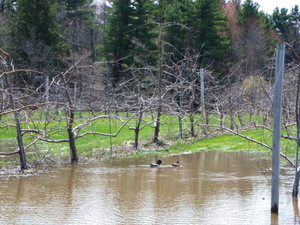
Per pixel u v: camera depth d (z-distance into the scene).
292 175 20.73
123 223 13.48
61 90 29.31
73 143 25.06
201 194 17.19
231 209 15.01
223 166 23.62
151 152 29.08
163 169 22.78
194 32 57.09
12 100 20.92
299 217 14.02
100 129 36.81
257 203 15.79
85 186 18.58
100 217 14.05
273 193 14.36
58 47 53.81
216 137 34.56
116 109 28.06
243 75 41.72
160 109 29.08
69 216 14.19
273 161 14.14
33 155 26.59
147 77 36.25
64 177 20.50
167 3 57.00
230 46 60.75
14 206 15.32
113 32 54.25
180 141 33.22
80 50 55.31
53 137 32.25
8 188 18.09
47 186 18.53
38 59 47.03
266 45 58.09
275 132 13.71
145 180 19.84
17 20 54.47
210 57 54.47
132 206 15.44
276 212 14.41
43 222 13.52
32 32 50.06
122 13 54.34
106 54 54.94
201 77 32.72
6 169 22.36
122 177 20.55
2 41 49.25
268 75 39.62
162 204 15.70
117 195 17.02
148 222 13.59
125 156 27.31
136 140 30.53
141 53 53.09
